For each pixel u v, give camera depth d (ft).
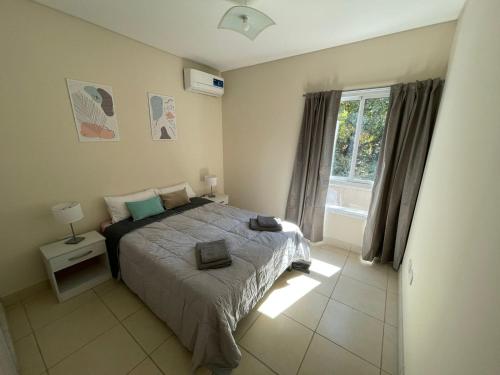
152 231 7.07
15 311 5.95
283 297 6.61
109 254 7.13
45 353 4.85
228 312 4.45
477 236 2.24
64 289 6.51
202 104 11.11
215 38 7.84
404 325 5.05
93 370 4.52
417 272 4.86
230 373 4.47
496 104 2.34
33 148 6.16
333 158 9.39
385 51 7.41
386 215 8.07
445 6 5.70
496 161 2.09
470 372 1.87
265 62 10.12
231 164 12.62
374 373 4.54
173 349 4.96
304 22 6.67
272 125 10.58
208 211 8.97
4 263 6.03
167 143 9.82
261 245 6.37
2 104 5.55
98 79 7.23
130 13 6.31
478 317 1.91
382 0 5.59
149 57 8.52
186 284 4.71
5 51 5.46
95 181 7.64
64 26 6.31
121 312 5.97
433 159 5.67
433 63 6.74
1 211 5.84
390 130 7.37
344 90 8.36
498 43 2.54
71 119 6.80
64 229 7.02
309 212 9.70
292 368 4.60
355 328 5.59
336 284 7.24
